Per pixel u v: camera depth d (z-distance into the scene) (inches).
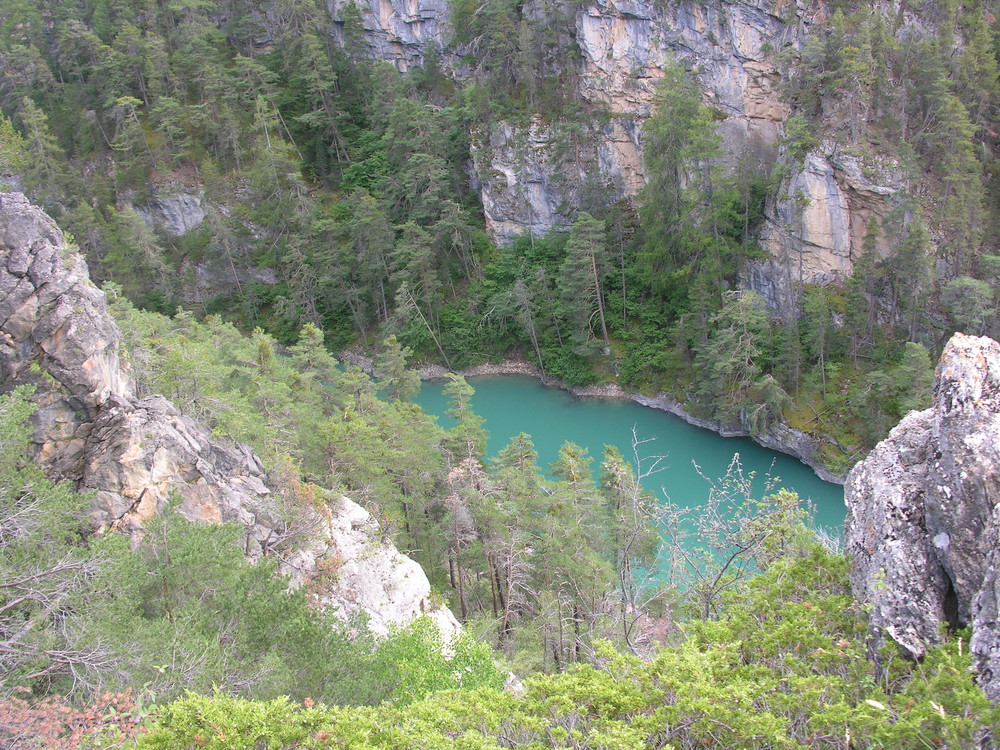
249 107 3312.0
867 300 2012.8
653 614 999.0
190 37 3403.1
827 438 1923.0
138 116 3400.6
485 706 477.4
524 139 2797.7
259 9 3750.0
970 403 466.6
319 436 1298.0
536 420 2343.8
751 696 446.9
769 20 2399.1
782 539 715.4
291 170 3031.5
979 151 2139.5
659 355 2365.9
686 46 2561.5
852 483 542.6
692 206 2242.9
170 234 3152.1
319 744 435.2
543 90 2839.6
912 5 2217.0
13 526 609.9
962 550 450.9
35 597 554.3
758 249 2256.4
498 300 2659.9
